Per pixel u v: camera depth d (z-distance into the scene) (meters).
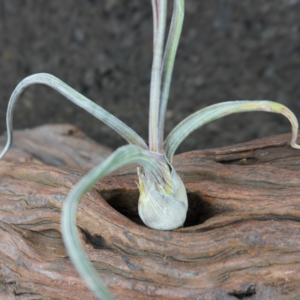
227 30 1.22
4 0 1.40
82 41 1.32
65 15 1.35
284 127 0.97
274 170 0.46
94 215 0.45
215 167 0.48
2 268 0.46
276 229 0.43
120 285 0.44
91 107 0.42
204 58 1.20
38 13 1.38
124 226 0.44
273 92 1.06
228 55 1.19
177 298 0.43
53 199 0.46
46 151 0.63
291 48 1.14
